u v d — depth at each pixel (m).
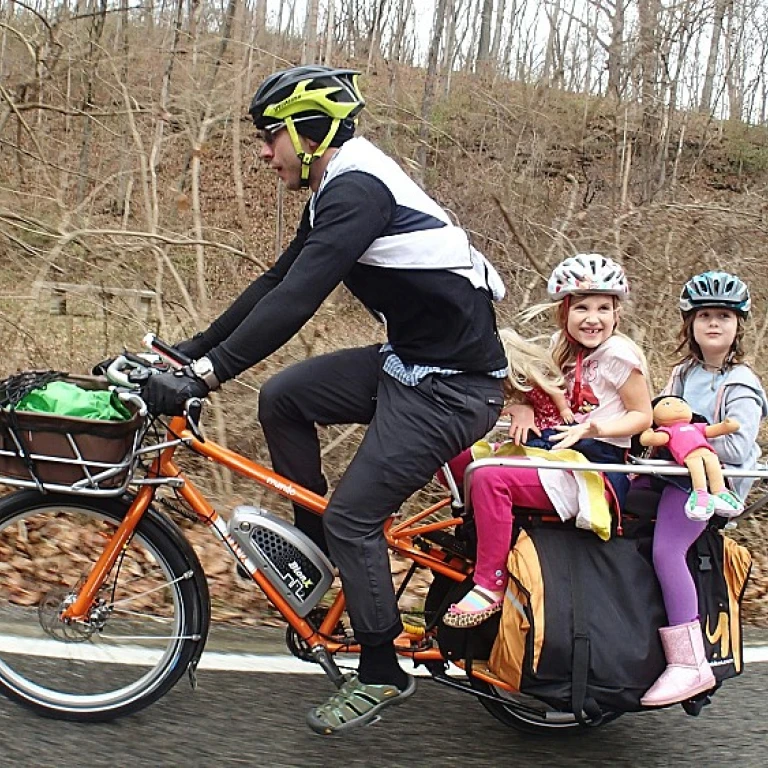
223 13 6.77
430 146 6.78
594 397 2.93
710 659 2.85
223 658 3.39
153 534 2.92
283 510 4.73
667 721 3.24
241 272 6.23
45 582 3.55
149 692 2.93
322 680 3.30
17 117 5.83
